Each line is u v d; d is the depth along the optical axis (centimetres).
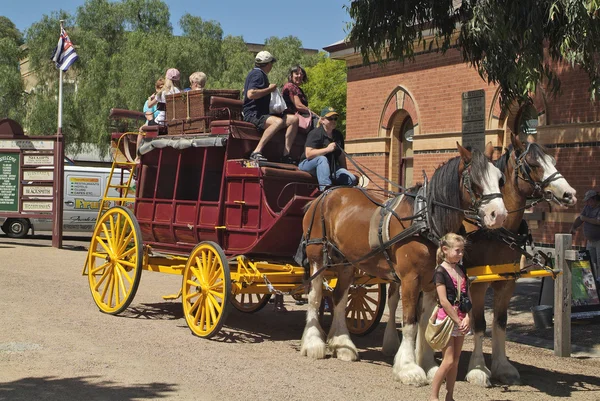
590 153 1477
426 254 667
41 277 1314
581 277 987
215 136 886
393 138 2016
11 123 1906
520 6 946
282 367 717
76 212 2227
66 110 3512
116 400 577
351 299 941
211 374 674
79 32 3600
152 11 3716
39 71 3653
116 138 1102
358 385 653
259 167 837
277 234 836
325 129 866
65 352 744
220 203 886
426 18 1161
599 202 1216
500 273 670
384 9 1120
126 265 989
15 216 1908
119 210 1011
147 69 3322
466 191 645
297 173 857
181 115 977
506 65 1022
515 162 697
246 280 827
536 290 1350
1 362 694
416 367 666
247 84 899
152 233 1000
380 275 731
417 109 1888
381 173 2020
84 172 2244
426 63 1862
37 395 586
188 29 3731
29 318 925
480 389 661
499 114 1669
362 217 740
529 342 907
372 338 925
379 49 1155
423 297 703
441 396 625
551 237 1562
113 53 3653
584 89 1485
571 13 905
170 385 628
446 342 562
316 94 3819
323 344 778
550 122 1551
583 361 804
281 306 1073
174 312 1027
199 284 862
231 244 883
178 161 960
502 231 685
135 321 943
